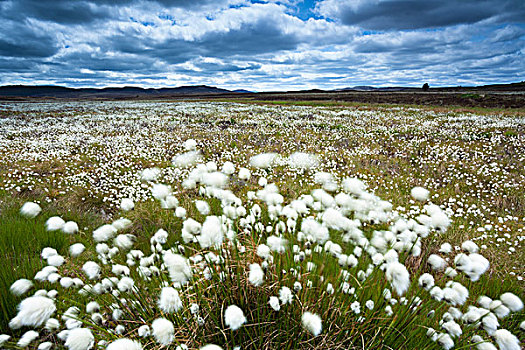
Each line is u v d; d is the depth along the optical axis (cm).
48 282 270
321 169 827
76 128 1577
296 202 251
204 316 207
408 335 201
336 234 284
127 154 977
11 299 245
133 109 2861
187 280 202
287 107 2991
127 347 139
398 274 181
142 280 247
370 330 206
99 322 209
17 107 3097
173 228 416
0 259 310
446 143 1131
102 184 694
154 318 207
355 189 248
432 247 386
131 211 488
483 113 2202
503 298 178
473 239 430
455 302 189
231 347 196
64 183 703
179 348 164
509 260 374
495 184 672
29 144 1134
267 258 217
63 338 184
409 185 704
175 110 2683
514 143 1073
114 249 228
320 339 205
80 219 479
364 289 222
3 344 168
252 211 257
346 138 1263
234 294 219
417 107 2870
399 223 225
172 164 830
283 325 207
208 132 1420
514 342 163
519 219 521
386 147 1091
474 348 183
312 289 221
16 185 663
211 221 204
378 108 2747
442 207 558
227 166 257
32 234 382
